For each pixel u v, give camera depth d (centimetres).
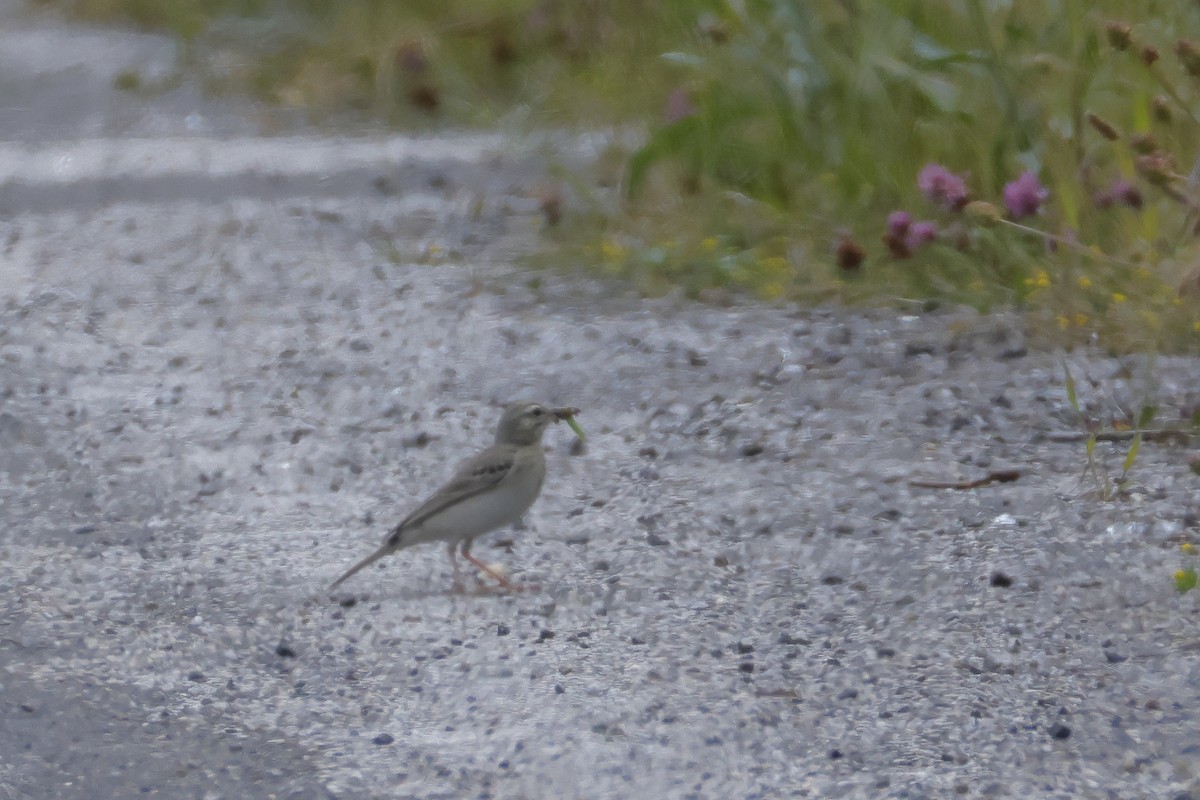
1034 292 1350
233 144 2456
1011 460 1091
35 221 1989
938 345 1318
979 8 1461
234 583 970
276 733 792
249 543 1038
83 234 1902
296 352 1416
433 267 1669
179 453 1195
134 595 959
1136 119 1366
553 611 918
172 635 902
